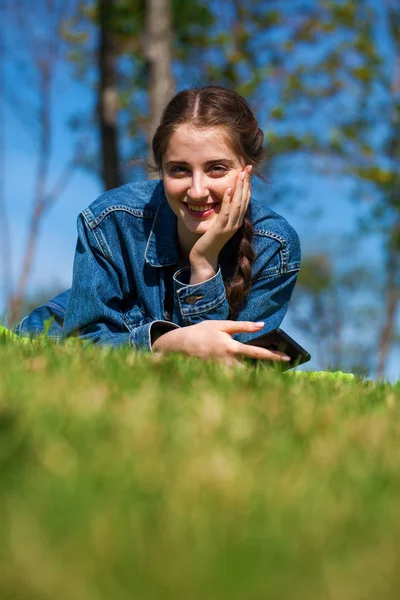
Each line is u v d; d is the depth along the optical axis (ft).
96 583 3.41
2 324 14.47
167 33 32.76
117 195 12.99
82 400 6.55
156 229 12.78
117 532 3.98
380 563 3.77
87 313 12.46
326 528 4.20
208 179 11.78
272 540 3.97
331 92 53.78
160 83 32.53
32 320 15.08
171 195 11.98
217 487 4.69
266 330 13.51
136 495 4.51
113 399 6.82
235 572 3.55
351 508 4.56
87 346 10.28
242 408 6.91
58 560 3.60
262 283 13.26
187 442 5.62
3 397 6.35
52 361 8.49
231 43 52.34
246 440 5.81
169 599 3.29
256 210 13.28
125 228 12.76
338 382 10.02
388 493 4.93
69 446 5.28
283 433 6.15
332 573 3.65
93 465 4.92
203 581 3.44
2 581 3.45
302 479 4.95
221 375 8.46
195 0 49.62
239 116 11.98
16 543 3.74
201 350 10.91
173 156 11.75
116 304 12.91
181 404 6.78
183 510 4.33
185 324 12.63
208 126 11.62
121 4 42.09
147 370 8.41
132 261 12.84
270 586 3.45
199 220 12.08
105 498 4.43
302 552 3.84
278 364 10.64
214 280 12.26
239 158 11.92
